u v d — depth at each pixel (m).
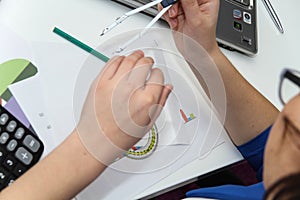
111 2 0.70
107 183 0.58
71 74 0.63
